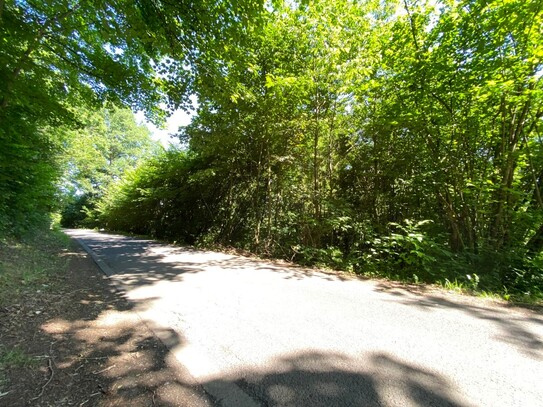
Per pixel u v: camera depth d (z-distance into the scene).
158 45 5.03
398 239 6.89
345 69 7.87
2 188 7.89
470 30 6.27
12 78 5.19
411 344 2.96
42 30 5.70
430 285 5.77
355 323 3.53
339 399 2.05
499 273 5.73
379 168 9.51
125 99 8.24
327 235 9.63
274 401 2.03
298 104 9.50
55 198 13.77
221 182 14.75
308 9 8.07
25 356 2.51
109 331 3.16
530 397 2.12
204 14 4.85
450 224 7.83
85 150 22.42
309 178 10.70
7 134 6.47
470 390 2.19
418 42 7.19
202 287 5.24
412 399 2.07
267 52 9.84
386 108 8.19
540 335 3.25
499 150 7.23
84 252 9.24
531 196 6.84
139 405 1.95
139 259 8.36
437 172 7.64
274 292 4.97
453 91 6.82
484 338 3.14
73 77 7.52
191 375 2.34
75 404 1.94
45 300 3.99
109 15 4.81
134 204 20.39
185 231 17.00
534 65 5.88
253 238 12.43
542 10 5.36
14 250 6.83
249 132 11.21
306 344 2.94
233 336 3.11
